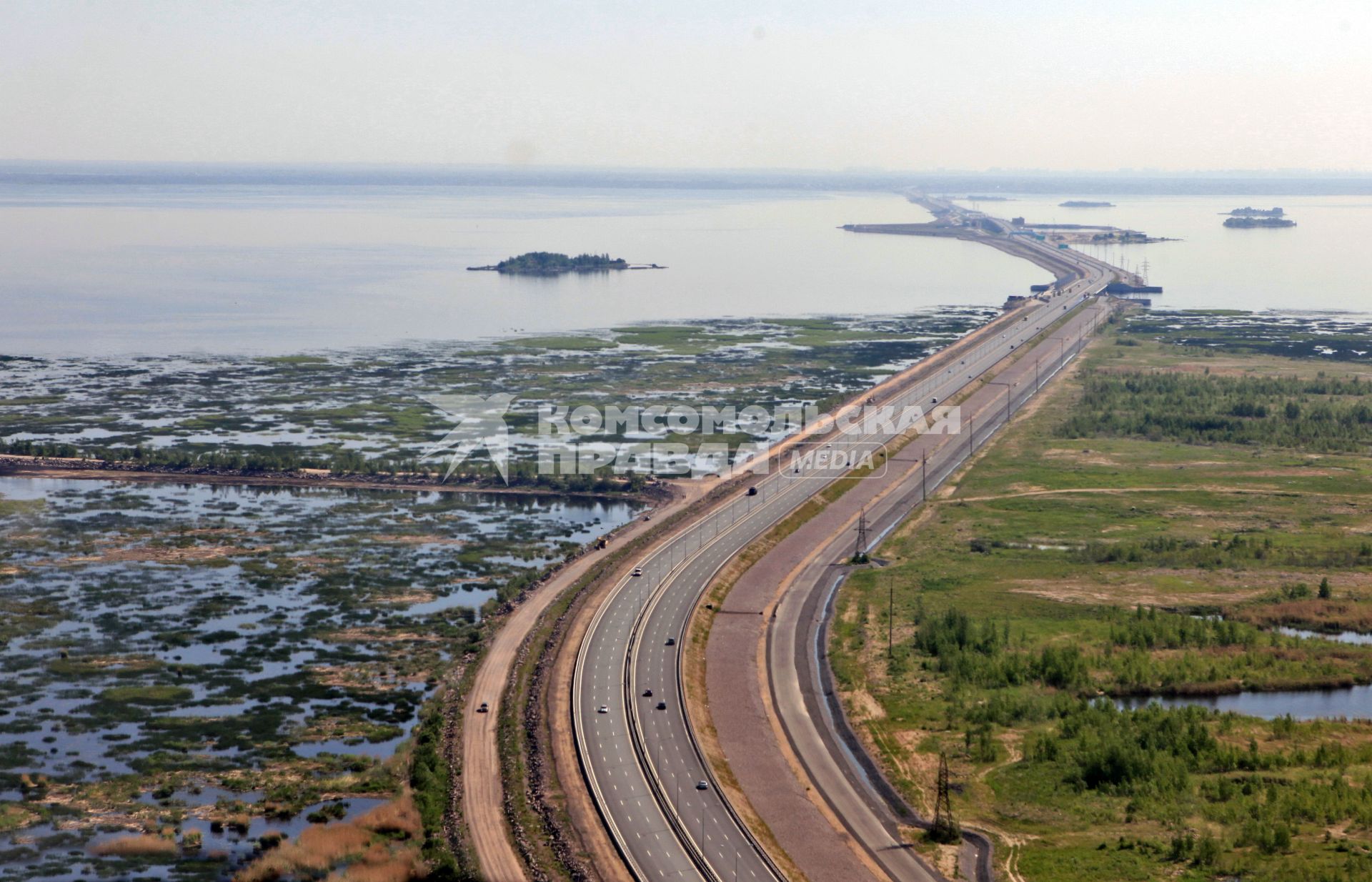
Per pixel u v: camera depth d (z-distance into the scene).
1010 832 135.75
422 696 171.88
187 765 151.00
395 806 139.12
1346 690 174.12
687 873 124.75
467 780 145.00
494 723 160.25
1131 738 152.62
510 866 126.38
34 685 173.75
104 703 168.50
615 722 159.50
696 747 153.00
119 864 128.12
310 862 126.88
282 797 143.25
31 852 130.38
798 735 161.25
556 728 157.62
